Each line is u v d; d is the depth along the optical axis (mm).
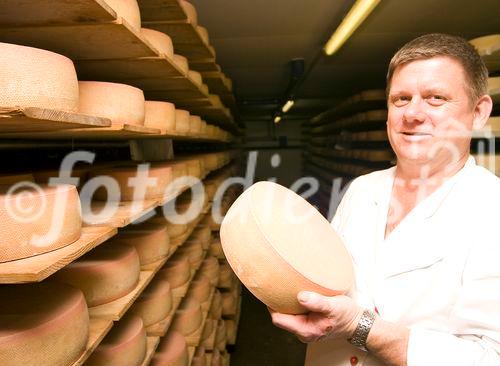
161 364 1427
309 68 4629
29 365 713
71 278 1035
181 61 1698
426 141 882
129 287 1144
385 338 792
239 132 7918
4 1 822
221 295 2930
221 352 2574
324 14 2926
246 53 4027
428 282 871
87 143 2141
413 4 2799
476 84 847
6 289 911
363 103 4984
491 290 776
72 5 849
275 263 821
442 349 763
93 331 927
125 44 1144
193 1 2646
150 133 1254
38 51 730
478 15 3020
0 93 675
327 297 793
